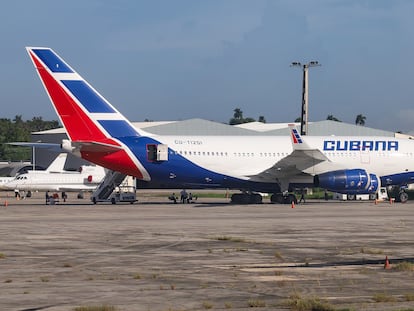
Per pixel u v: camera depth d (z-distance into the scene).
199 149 87.75
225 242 43.12
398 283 27.88
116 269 31.72
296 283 27.83
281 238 45.69
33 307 22.97
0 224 56.59
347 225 55.88
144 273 30.47
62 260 34.75
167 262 34.12
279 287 26.89
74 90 82.75
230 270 31.44
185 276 29.62
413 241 43.91
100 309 22.47
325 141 92.12
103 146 82.00
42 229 51.91
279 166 87.12
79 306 23.17
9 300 24.19
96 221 59.88
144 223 57.62
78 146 80.88
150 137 86.19
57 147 88.31
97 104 83.62
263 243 42.62
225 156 88.50
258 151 89.94
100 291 25.97
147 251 38.50
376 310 22.42
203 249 39.50
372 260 34.94
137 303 23.73
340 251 38.53
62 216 66.38
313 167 88.62
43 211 75.00
